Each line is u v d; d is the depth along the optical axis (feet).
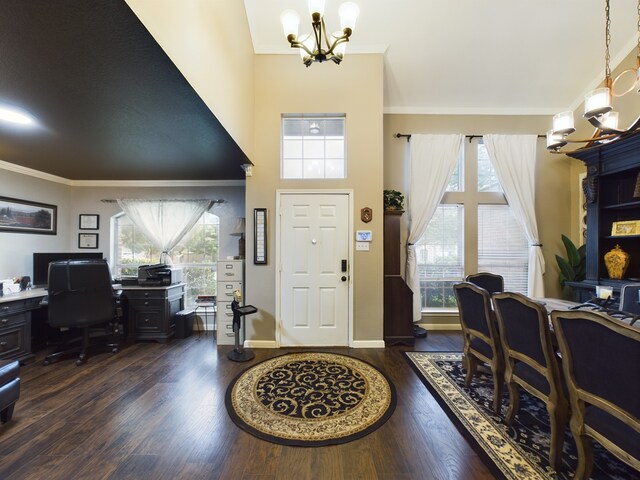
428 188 13.17
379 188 11.22
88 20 3.80
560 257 12.91
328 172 11.73
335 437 6.06
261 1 10.11
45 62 4.78
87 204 13.99
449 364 9.70
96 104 6.39
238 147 9.34
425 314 13.74
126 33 4.09
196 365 9.60
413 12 10.30
